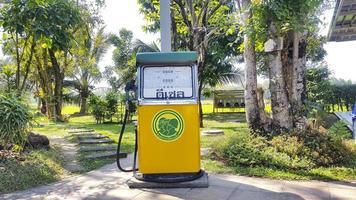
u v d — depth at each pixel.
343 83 14.43
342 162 6.25
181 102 5.15
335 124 7.51
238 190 4.95
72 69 23.12
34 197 4.74
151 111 5.16
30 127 6.72
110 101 16.34
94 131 11.76
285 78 7.38
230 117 18.52
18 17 7.49
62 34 7.84
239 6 8.21
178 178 5.11
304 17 6.68
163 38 6.52
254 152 6.35
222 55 17.95
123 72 24.62
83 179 5.62
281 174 5.62
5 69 9.48
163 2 6.52
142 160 5.17
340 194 4.70
